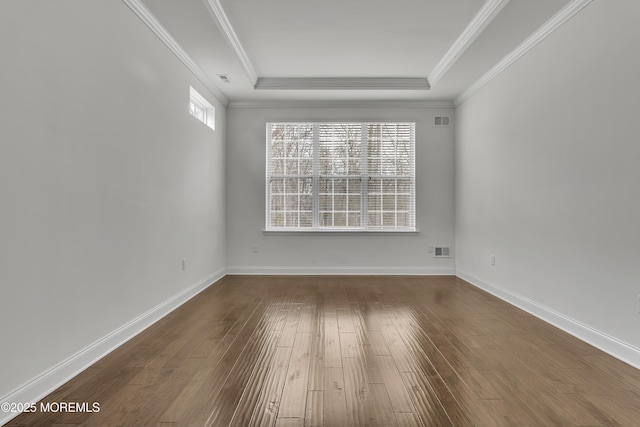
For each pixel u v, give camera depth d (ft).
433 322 11.60
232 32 13.01
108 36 9.05
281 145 20.26
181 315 12.34
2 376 6.07
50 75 7.14
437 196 20.11
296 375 7.79
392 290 16.35
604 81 9.20
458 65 14.82
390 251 20.11
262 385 7.34
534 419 6.14
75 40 7.86
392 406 6.56
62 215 7.47
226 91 18.39
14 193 6.31
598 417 6.19
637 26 8.23
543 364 8.38
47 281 7.05
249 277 19.29
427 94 18.76
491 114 15.56
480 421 6.08
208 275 17.08
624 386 7.30
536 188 12.24
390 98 19.48
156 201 11.66
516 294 13.57
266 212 20.17
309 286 17.16
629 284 8.48
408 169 20.25
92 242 8.43
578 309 10.22
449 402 6.70
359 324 11.38
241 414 6.29
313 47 14.52
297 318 12.03
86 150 8.21
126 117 9.87
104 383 7.42
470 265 17.95
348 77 17.83
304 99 19.66
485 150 16.16
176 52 12.93
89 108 8.32
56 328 7.29
